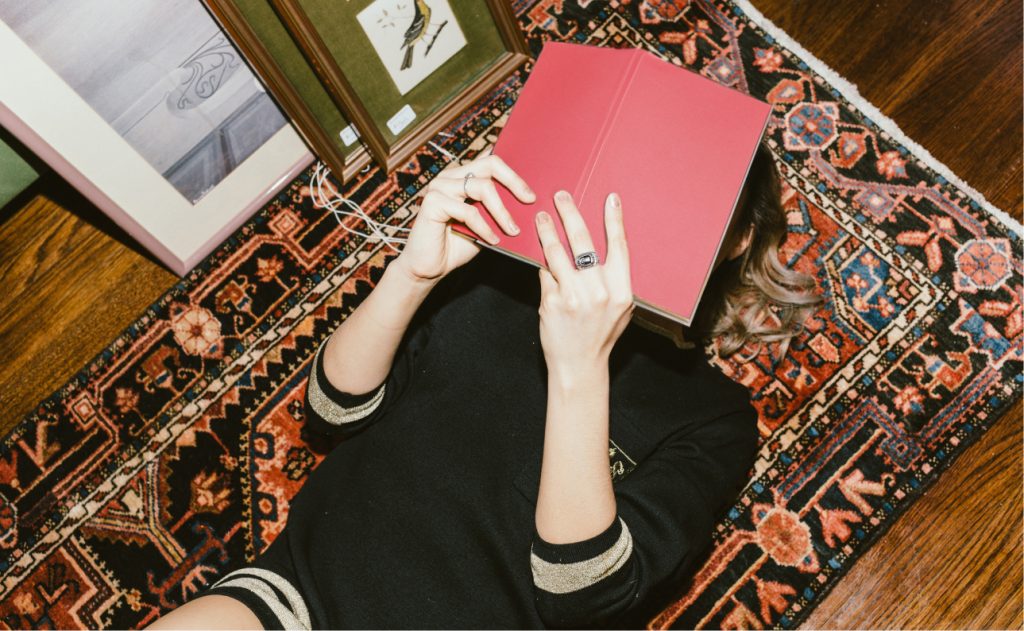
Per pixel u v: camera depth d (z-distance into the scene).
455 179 0.82
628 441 0.93
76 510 1.59
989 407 1.55
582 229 0.72
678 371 0.97
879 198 1.63
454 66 1.59
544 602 0.80
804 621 1.51
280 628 0.84
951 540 1.52
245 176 1.59
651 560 0.79
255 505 1.59
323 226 1.66
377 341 0.92
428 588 0.90
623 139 0.77
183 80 1.36
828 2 1.70
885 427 1.55
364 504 0.96
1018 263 1.58
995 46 1.65
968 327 1.57
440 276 0.88
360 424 0.99
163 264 1.65
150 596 1.56
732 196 0.77
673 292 0.78
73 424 1.62
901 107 1.66
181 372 1.63
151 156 1.42
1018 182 1.61
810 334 1.58
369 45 1.44
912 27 1.67
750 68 1.70
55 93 1.24
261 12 1.29
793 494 1.54
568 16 1.73
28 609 1.57
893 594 1.51
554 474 0.75
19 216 1.68
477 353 0.99
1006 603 1.50
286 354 1.63
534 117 0.84
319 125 1.51
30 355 1.65
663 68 0.77
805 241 1.62
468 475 0.93
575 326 0.71
